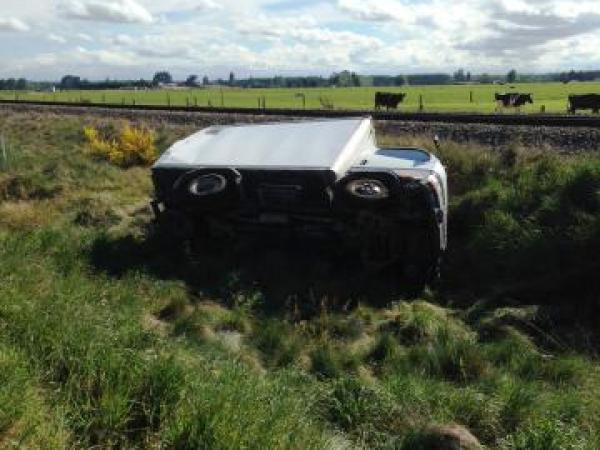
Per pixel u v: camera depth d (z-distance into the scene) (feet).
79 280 27.73
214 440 15.29
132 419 16.33
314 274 34.37
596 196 35.65
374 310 30.68
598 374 24.77
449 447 17.90
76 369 17.72
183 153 39.34
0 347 17.67
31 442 14.17
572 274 32.07
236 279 32.30
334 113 107.65
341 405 19.95
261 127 39.27
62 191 50.75
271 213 36.09
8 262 26.76
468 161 49.26
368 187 33.35
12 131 116.98
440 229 33.35
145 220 43.45
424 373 23.73
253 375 20.52
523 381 22.76
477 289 34.35
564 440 17.97
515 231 36.29
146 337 21.95
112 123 107.55
